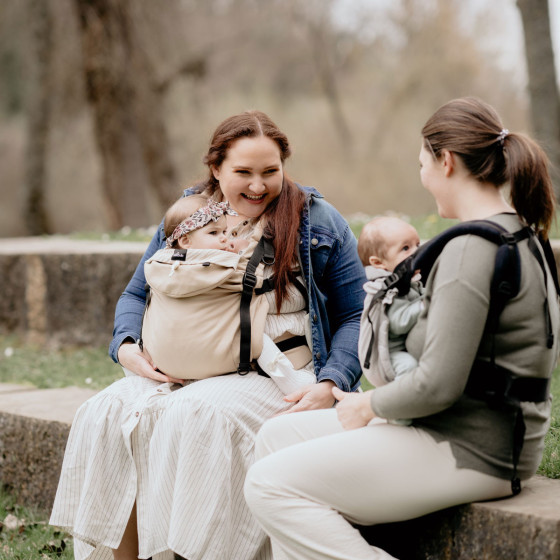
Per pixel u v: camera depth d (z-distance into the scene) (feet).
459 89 105.81
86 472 11.12
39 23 59.36
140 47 58.54
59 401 16.42
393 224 9.86
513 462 8.84
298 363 11.48
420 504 8.97
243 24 87.35
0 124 97.81
